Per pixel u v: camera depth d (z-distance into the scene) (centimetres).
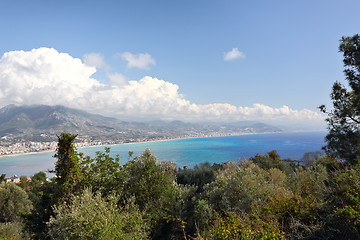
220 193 747
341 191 432
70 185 768
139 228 596
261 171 965
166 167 984
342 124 880
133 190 839
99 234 491
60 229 543
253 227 375
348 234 341
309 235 365
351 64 830
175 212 764
